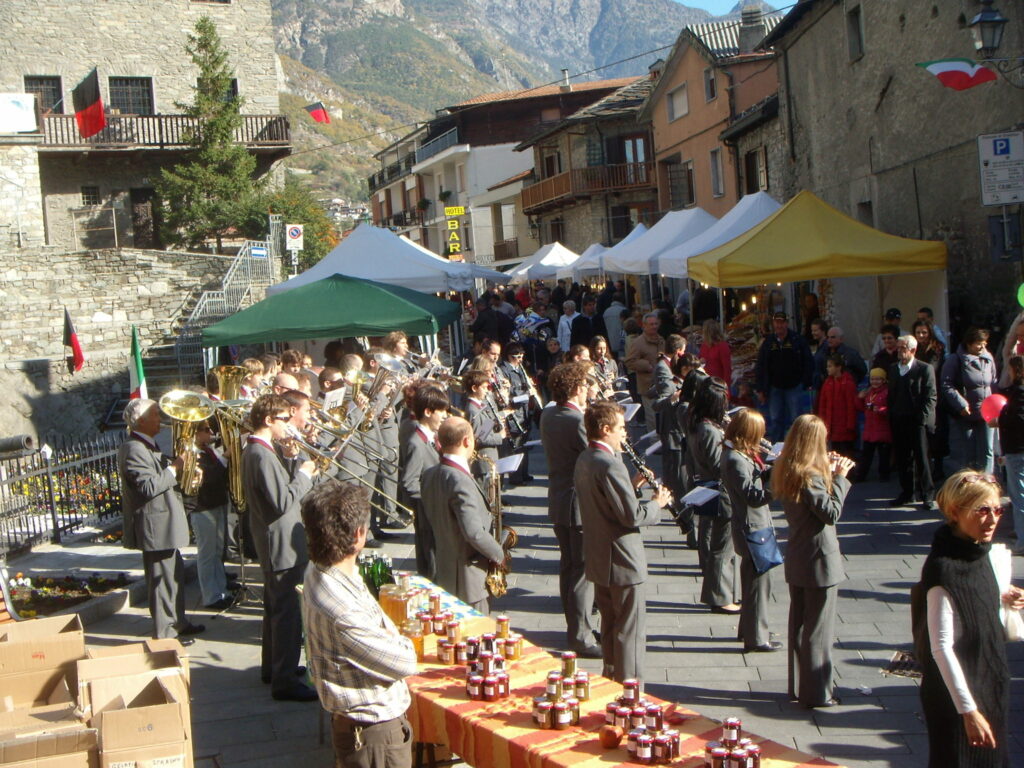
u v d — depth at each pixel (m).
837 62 19.08
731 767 3.95
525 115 59.56
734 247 13.84
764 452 7.10
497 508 7.20
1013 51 13.22
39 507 11.08
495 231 59.03
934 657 4.14
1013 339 9.96
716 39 30.61
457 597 6.27
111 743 4.33
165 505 7.57
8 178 30.83
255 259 29.11
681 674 6.61
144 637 8.07
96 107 31.95
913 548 9.01
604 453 5.93
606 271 23.05
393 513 10.72
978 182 14.43
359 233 18.03
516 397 12.57
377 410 9.84
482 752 4.54
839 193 19.59
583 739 4.39
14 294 26.89
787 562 5.95
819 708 5.97
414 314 14.04
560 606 8.23
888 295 15.45
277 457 6.63
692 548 9.57
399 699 4.23
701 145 31.34
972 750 4.13
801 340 12.96
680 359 10.82
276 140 35.59
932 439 10.90
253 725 6.22
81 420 26.31
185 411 7.38
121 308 27.55
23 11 33.97
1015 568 8.22
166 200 32.91
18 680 5.16
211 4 36.06
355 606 4.11
